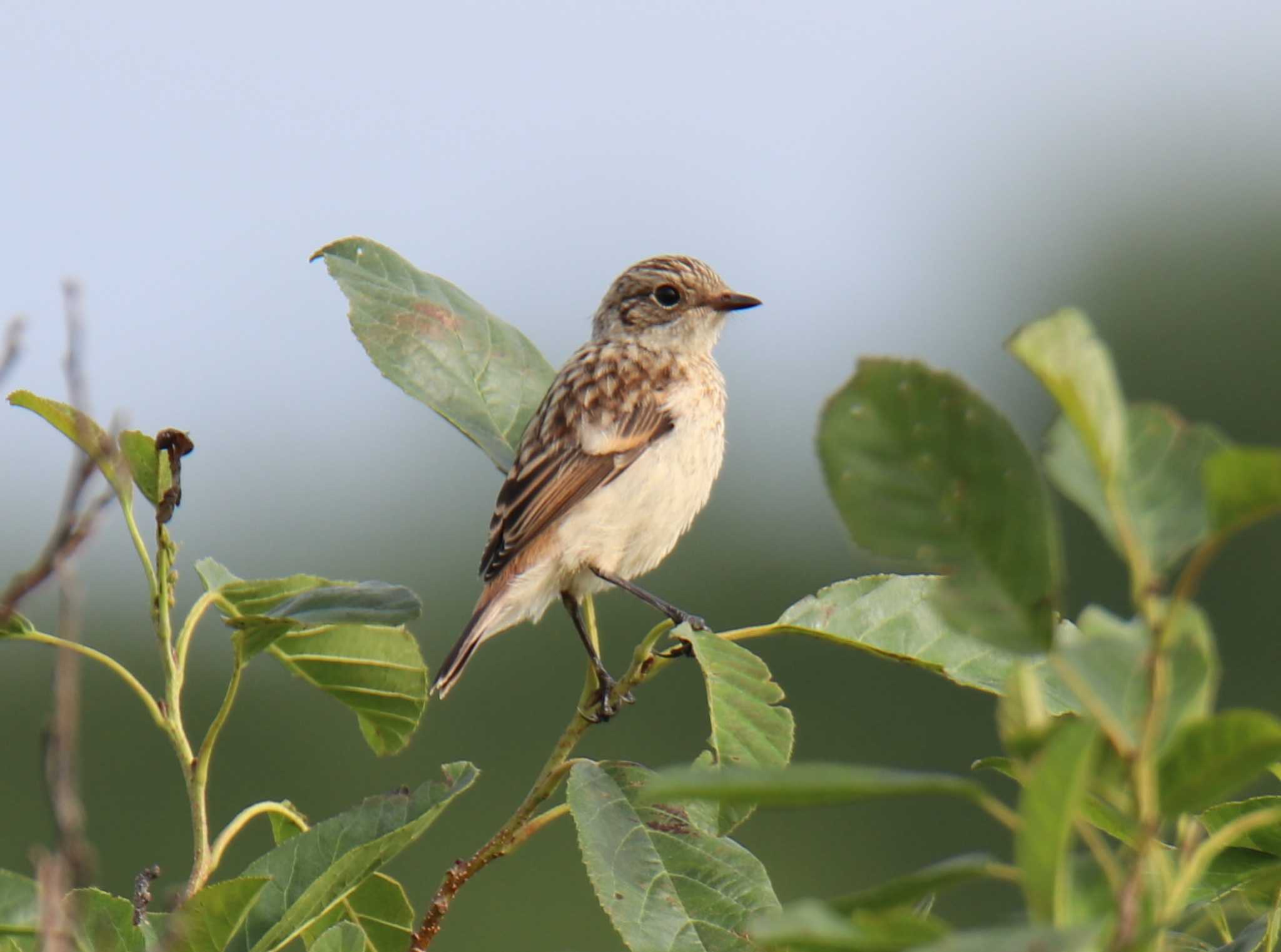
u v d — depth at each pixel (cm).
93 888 660
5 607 457
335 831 754
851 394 359
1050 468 326
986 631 346
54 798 434
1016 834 314
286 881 744
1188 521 329
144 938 669
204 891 662
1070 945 273
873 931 303
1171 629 310
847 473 359
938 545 354
